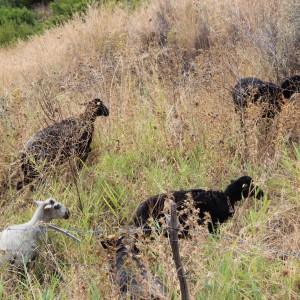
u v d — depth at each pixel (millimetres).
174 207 12859
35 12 80438
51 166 22766
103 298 15250
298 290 16078
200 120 25297
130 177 23953
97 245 18141
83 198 21938
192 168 23594
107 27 45469
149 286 14328
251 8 38344
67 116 29016
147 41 42781
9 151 25172
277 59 30703
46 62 42688
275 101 26203
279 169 22531
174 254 13117
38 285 17594
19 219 21328
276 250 17312
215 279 16047
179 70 30953
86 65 36031
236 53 32094
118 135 26531
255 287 15609
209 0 43875
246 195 20250
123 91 29891
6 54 60000
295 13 33250
